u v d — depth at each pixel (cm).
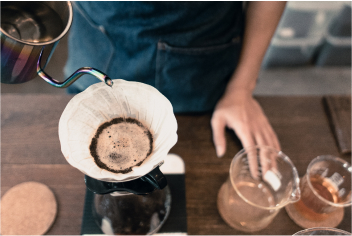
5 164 52
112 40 60
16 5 32
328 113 64
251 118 61
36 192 49
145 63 61
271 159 48
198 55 60
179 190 51
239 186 51
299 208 49
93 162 29
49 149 54
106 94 32
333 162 48
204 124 62
